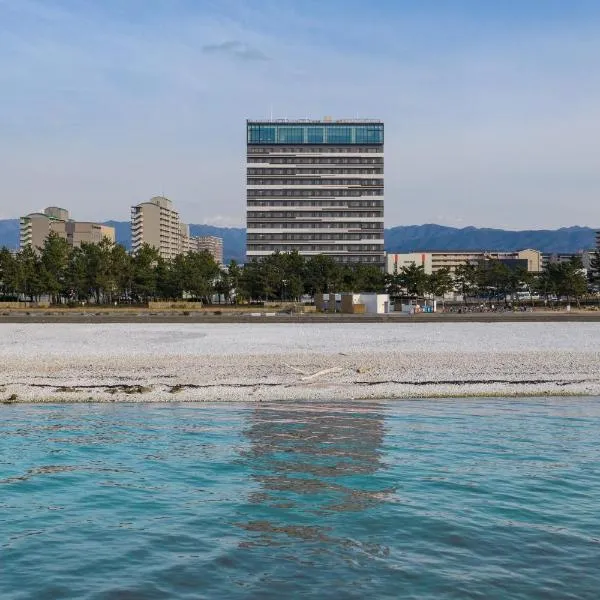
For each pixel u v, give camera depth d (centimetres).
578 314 11050
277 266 16488
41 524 1627
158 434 2650
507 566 1370
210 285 15350
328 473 2059
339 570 1355
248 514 1688
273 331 7494
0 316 9619
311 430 2725
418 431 2700
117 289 14650
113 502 1791
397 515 1672
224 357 4931
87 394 3572
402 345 5891
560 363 4669
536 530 1570
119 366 4516
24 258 14725
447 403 3400
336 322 9188
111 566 1379
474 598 1229
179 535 1550
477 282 18888
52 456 2295
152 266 15525
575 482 1953
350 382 3953
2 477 2033
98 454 2322
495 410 3200
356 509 1720
